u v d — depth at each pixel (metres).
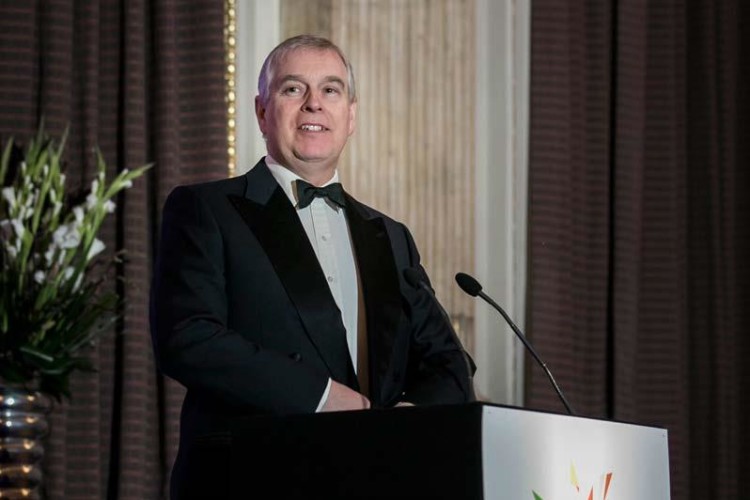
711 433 6.23
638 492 2.96
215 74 5.80
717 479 6.18
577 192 6.13
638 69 6.21
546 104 6.08
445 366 3.55
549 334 5.98
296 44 3.76
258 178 3.64
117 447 5.55
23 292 4.71
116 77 5.76
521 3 6.22
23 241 4.76
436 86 6.27
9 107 5.59
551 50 6.11
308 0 6.23
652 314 6.19
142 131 5.67
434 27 6.30
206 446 3.04
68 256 4.83
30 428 4.61
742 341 6.36
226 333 3.23
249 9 5.96
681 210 6.30
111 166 5.71
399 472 2.45
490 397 6.08
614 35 6.26
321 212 3.68
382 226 3.76
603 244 6.13
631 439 2.96
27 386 4.66
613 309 6.09
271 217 3.53
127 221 5.60
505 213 6.16
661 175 6.26
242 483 2.63
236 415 3.25
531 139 6.09
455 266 6.19
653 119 6.29
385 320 3.55
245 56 5.94
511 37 6.21
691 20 6.41
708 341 6.28
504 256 6.14
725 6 6.40
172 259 3.45
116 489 5.53
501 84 6.22
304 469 2.57
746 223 6.41
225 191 3.59
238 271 3.45
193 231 3.48
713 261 6.29
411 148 6.24
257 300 3.43
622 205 6.13
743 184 6.43
